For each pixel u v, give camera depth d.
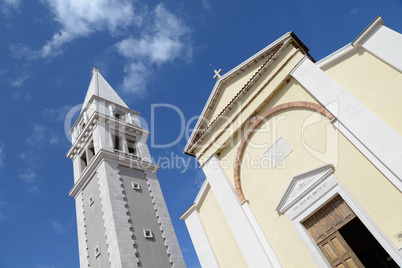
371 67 11.32
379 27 11.32
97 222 24.05
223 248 14.60
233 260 13.98
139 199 26.11
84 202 27.14
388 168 9.91
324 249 11.38
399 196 9.70
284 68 14.04
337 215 11.30
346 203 11.09
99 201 24.91
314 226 11.88
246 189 14.34
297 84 13.52
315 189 11.79
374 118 10.52
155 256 22.36
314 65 12.83
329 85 12.05
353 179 10.87
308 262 11.40
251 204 13.91
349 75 11.86
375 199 10.21
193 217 16.50
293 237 12.09
